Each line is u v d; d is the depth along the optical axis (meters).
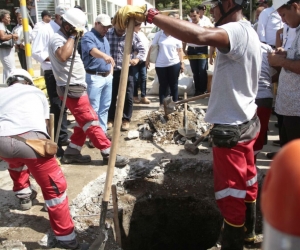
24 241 3.04
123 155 4.79
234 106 2.50
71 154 4.53
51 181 2.80
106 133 5.32
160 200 4.21
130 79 5.75
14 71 3.17
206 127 5.64
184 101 5.25
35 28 6.43
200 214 4.12
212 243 4.05
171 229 4.29
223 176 2.59
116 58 5.75
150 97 8.49
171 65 6.52
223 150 2.53
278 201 0.54
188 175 4.56
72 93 4.07
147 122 5.96
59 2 11.78
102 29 4.81
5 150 2.71
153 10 2.30
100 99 5.13
